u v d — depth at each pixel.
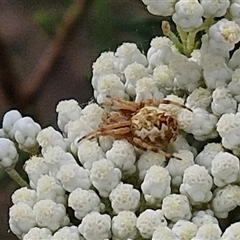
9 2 0.20
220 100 0.10
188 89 0.10
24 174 0.12
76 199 0.10
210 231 0.09
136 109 0.10
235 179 0.10
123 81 0.11
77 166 0.10
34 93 0.17
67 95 0.19
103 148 0.10
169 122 0.10
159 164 0.10
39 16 0.18
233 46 0.10
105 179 0.10
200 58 0.10
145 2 0.10
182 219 0.10
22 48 0.20
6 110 0.17
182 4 0.10
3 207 0.17
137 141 0.10
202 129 0.10
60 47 0.17
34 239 0.10
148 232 0.09
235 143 0.10
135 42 0.15
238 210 0.10
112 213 0.10
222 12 0.10
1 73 0.17
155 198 0.10
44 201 0.10
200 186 0.10
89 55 0.19
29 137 0.11
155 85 0.10
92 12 0.17
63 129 0.11
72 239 0.10
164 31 0.11
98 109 0.11
